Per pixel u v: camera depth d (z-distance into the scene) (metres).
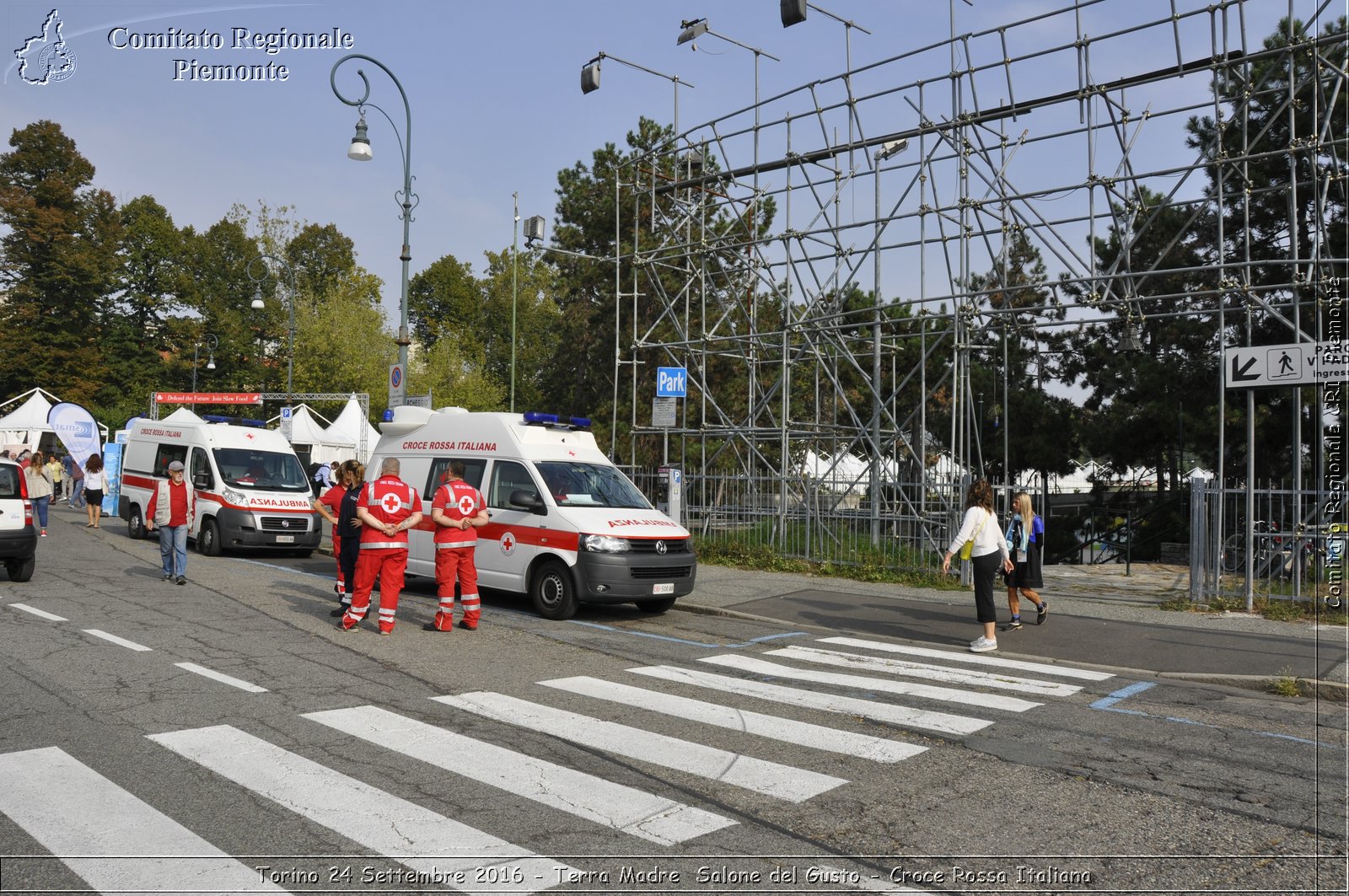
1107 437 21.94
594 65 19.17
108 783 5.10
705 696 7.52
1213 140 14.15
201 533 18.19
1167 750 6.25
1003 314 15.27
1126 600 13.40
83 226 53.25
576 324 33.25
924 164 15.76
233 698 6.98
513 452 12.21
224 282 62.16
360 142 17.86
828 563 16.06
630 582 11.16
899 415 25.16
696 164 22.23
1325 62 12.55
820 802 5.11
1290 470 18.77
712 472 20.23
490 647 9.41
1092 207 14.12
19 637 9.06
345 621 9.91
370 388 47.91
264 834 4.45
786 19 15.93
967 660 9.49
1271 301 17.05
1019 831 4.75
